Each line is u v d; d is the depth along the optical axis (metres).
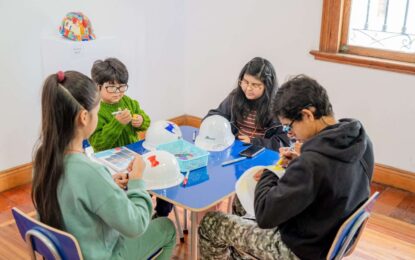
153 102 3.85
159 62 3.79
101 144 2.10
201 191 1.64
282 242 1.50
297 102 1.37
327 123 1.40
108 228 1.38
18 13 2.71
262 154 2.01
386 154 3.10
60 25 2.93
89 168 1.28
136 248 1.53
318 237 1.36
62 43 2.74
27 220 1.32
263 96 2.30
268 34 3.44
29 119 2.95
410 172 3.02
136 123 2.24
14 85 2.81
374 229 2.56
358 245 2.41
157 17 3.65
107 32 3.26
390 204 2.84
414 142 2.96
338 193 1.30
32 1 2.76
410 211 2.77
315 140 1.34
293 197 1.29
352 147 1.30
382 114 3.05
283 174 1.42
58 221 1.31
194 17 3.85
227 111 2.47
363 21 3.05
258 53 3.54
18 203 2.77
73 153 1.30
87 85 1.28
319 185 1.30
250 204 1.57
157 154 1.72
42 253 1.38
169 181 1.68
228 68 3.77
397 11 2.90
